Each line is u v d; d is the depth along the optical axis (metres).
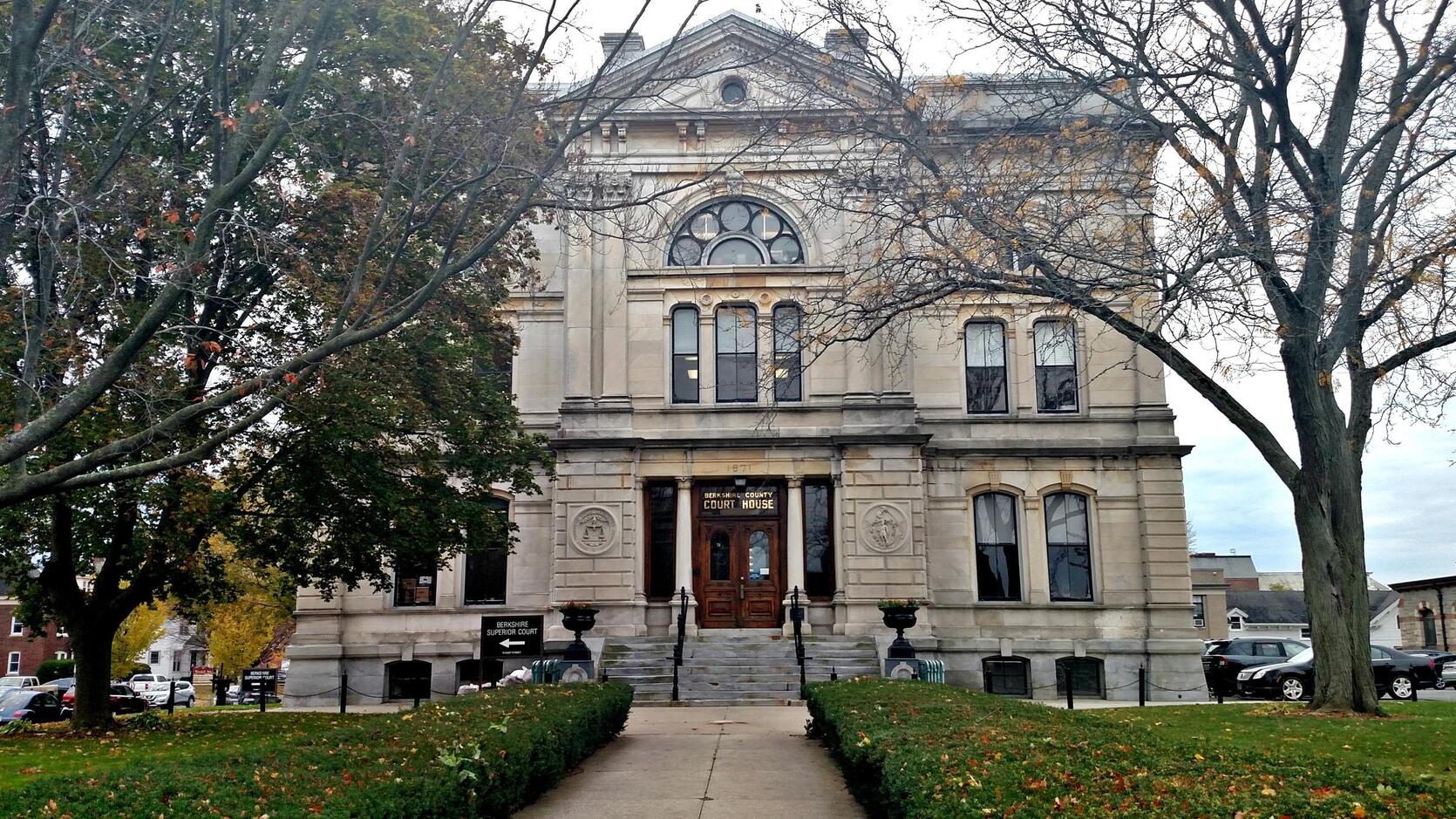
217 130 12.26
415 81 16.94
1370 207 17.12
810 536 29.91
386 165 17.17
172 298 10.15
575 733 13.72
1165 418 30.23
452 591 30.03
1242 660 31.39
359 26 17.86
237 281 18.67
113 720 21.47
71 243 12.48
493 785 10.21
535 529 30.09
